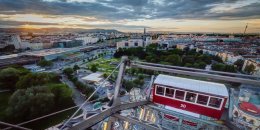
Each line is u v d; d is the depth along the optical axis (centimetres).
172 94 1700
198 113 1605
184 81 1720
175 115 1675
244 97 4466
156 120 1927
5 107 5569
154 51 17800
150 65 1209
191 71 1105
